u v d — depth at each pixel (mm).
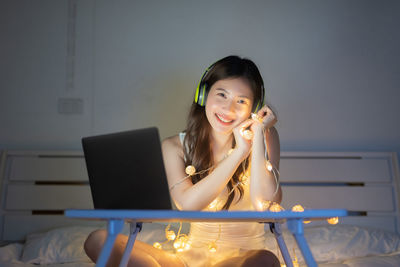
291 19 2881
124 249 1188
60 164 2533
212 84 1497
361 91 2850
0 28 2730
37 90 2707
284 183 2650
